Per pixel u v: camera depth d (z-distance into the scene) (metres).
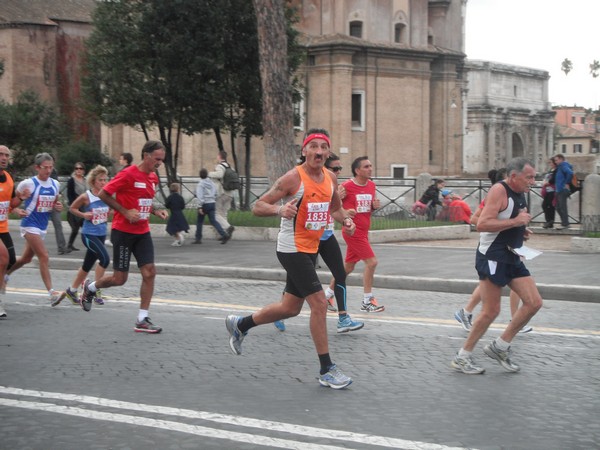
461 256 17.52
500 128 89.31
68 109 51.28
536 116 93.31
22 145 41.97
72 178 18.91
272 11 24.30
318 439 5.77
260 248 19.81
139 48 31.95
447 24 57.66
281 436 5.85
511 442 5.73
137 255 9.84
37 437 5.88
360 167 10.98
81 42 52.44
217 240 22.33
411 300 12.65
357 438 5.79
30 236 11.60
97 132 51.34
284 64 24.58
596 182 24.11
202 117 32.44
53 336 9.61
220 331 9.92
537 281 13.30
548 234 24.39
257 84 33.12
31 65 50.97
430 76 54.69
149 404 6.71
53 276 15.81
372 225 22.36
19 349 8.91
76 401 6.82
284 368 8.02
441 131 55.59
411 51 52.47
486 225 7.46
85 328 10.11
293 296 7.61
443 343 9.20
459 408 6.60
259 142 49.16
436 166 55.72
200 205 21.17
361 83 51.44
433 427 6.07
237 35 32.62
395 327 10.18
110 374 7.77
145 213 9.74
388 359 8.41
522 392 7.12
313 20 51.56
